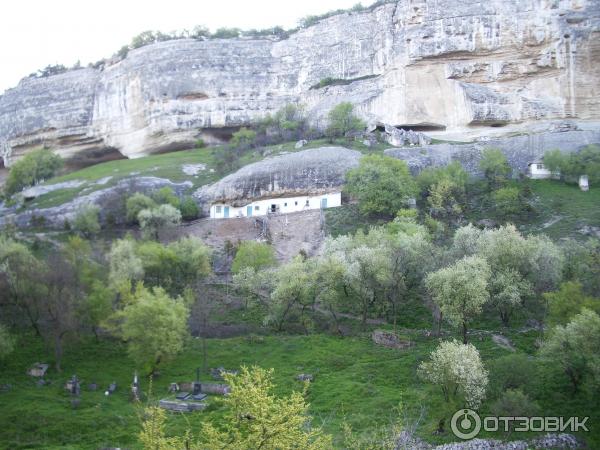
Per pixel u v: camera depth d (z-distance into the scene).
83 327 69.75
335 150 110.62
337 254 73.56
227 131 156.88
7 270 71.75
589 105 129.75
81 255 81.06
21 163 135.25
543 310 67.69
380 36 147.62
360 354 62.91
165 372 62.22
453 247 74.81
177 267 79.75
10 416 53.47
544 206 95.69
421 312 72.19
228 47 162.50
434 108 135.12
